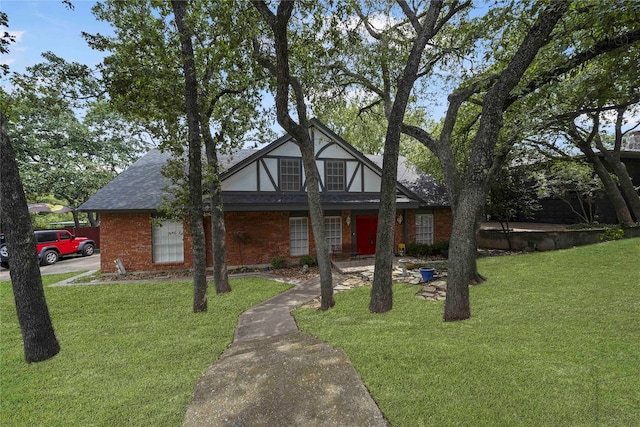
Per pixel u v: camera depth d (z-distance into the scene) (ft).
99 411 13.16
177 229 44.78
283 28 22.03
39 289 18.80
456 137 42.22
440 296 28.58
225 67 30.68
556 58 20.51
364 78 34.53
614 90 22.81
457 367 14.76
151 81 26.78
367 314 24.53
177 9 25.98
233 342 20.59
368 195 51.24
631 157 60.49
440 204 53.67
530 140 35.17
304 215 49.03
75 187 72.54
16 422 12.67
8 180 18.17
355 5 28.96
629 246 37.29
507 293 26.71
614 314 20.06
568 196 71.87
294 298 30.45
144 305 29.07
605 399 11.77
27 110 27.76
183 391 14.43
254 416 12.10
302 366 15.58
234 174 44.80
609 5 16.53
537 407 11.60
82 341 20.88
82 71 26.00
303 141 26.89
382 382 13.85
